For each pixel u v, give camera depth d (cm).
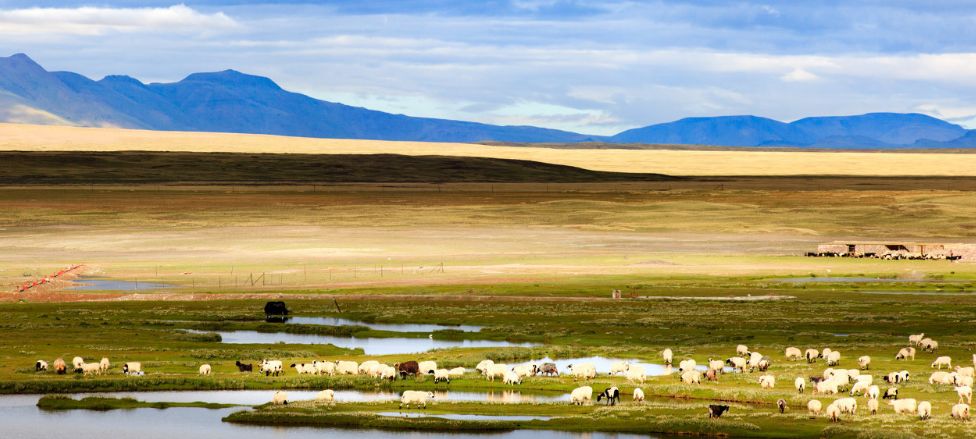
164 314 11819
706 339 9838
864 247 19138
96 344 9525
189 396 7150
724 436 5738
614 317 11531
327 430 6119
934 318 11369
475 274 15862
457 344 9956
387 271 16250
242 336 10488
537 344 9862
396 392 7181
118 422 6362
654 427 5938
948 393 6712
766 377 6994
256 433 6078
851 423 5794
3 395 7175
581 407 6550
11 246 19138
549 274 15888
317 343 9906
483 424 6075
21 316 11588
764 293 13912
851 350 8944
